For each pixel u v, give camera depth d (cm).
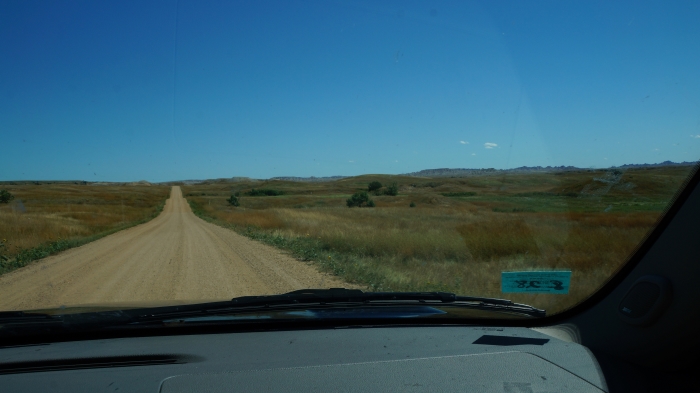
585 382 254
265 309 371
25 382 257
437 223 1995
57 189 10044
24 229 2334
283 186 12338
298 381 258
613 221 1034
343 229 1880
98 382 257
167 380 260
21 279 1149
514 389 247
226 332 344
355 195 5122
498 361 283
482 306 380
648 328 270
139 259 1495
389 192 7231
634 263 303
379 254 1294
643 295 274
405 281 869
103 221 3750
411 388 250
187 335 339
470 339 326
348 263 1141
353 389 248
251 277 1054
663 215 283
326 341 323
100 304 434
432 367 276
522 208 1581
